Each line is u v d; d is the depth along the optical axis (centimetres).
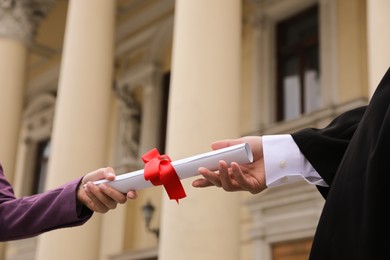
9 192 196
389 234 116
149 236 1490
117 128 1650
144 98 1620
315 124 1238
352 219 123
